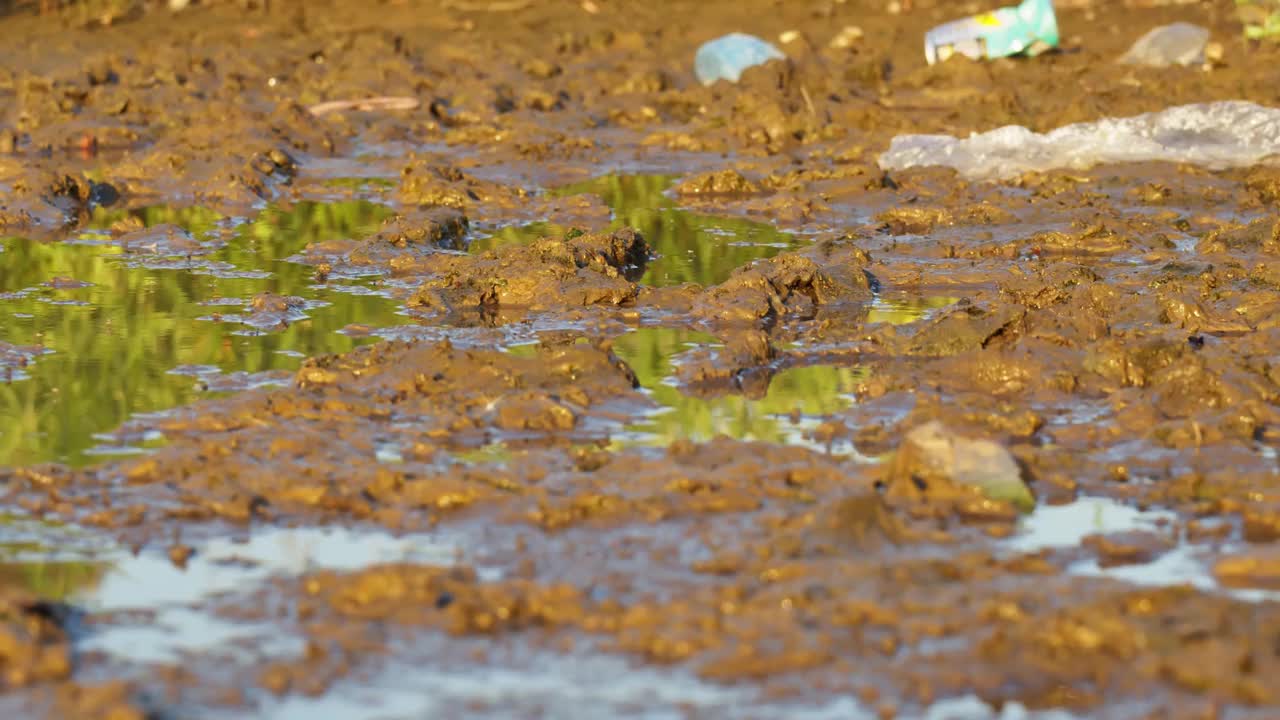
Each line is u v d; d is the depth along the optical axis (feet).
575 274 102.89
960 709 51.47
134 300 102.47
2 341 92.17
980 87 166.50
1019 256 112.37
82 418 78.95
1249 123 141.59
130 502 67.87
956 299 102.68
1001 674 53.16
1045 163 137.59
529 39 195.42
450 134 155.84
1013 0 201.98
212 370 86.89
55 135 153.07
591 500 66.44
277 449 73.00
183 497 68.33
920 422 76.54
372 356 84.23
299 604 58.54
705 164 146.41
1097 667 53.36
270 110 164.35
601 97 171.22
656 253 115.03
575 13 208.03
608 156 149.89
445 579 59.36
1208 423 74.43
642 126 161.17
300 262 113.19
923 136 143.13
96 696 51.39
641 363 88.48
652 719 51.03
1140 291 98.63
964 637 55.26
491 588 58.65
